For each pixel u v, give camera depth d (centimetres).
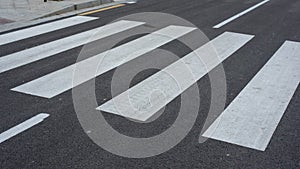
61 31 891
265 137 425
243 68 643
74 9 1163
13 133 431
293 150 401
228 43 793
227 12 1145
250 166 373
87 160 381
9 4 1198
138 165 375
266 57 704
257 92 545
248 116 473
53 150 398
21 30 898
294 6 1263
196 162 379
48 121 459
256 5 1277
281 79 595
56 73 614
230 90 552
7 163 375
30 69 632
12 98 521
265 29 926
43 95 531
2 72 616
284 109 493
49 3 1198
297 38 846
